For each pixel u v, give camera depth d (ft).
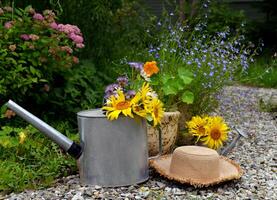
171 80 8.32
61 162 7.67
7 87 8.87
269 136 10.25
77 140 8.43
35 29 9.14
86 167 7.06
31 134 8.35
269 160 8.54
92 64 10.55
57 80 9.60
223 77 9.85
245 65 11.07
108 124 6.95
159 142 7.80
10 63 8.86
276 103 13.37
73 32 9.27
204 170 7.04
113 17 11.94
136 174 7.11
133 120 7.04
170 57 9.89
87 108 9.59
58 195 6.89
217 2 24.44
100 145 6.97
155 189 7.06
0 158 7.86
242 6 30.37
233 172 7.34
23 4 11.03
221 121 8.04
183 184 7.11
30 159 7.84
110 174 7.00
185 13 19.65
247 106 13.47
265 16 28.55
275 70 19.70
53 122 9.35
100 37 11.55
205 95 9.57
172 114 8.14
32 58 8.93
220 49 10.66
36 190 7.10
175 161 7.17
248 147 9.33
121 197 6.78
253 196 6.98
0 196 6.96
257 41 24.97
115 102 6.98
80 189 6.99
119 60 11.55
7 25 9.01
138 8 14.71
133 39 12.64
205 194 6.98
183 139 8.71
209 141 7.93
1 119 8.87
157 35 11.82
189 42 10.53
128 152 7.03
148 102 7.09
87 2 11.10
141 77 7.82
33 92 9.22
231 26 23.73
